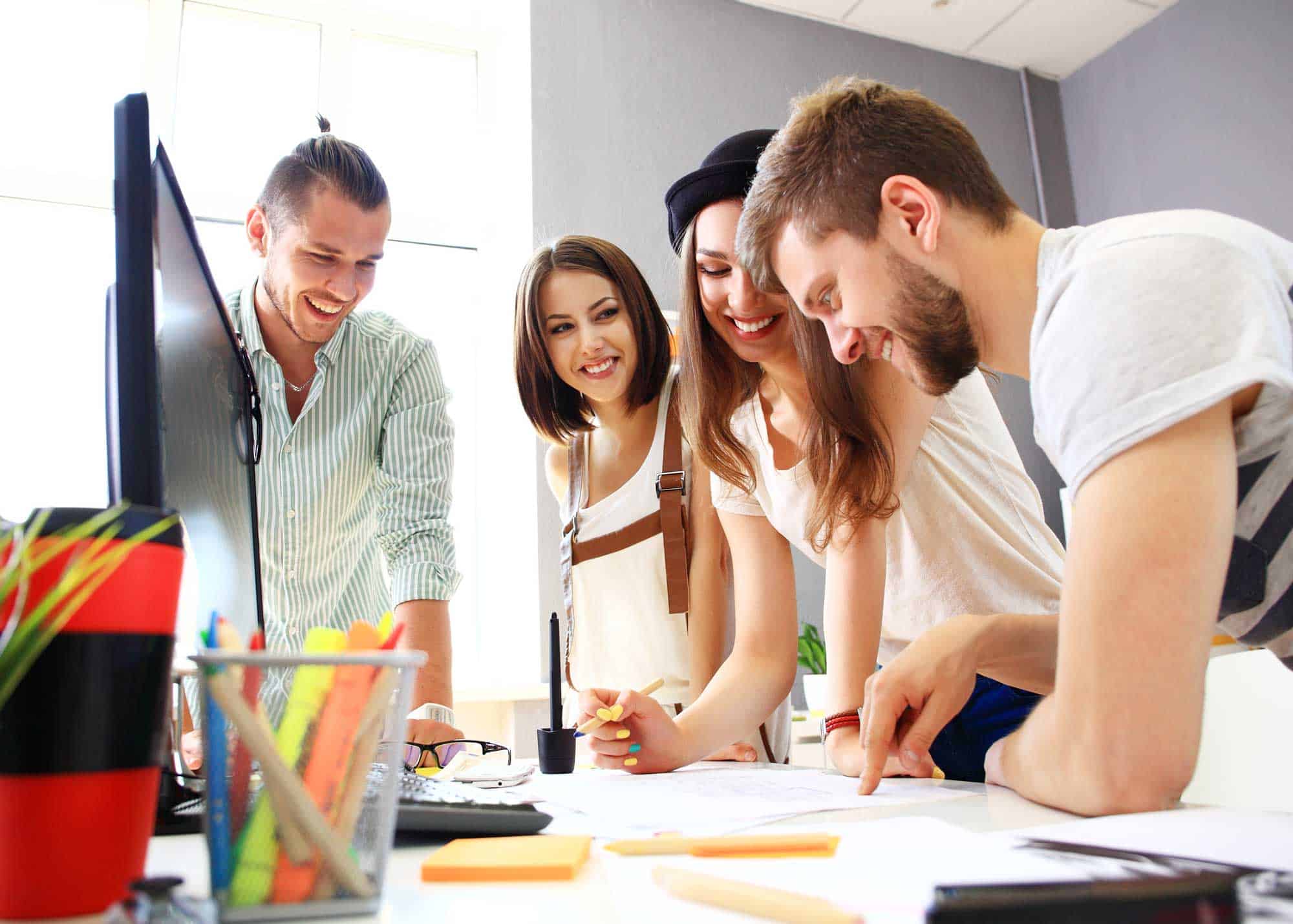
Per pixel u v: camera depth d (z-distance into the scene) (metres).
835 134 0.73
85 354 2.65
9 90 2.78
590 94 3.02
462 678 2.91
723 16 3.26
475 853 0.47
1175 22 3.30
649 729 1.03
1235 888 0.33
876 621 1.07
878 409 1.05
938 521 1.15
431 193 3.21
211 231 2.92
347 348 1.53
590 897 0.40
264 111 3.03
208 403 0.67
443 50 3.29
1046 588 1.16
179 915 0.32
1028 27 3.44
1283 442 0.59
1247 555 0.65
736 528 1.26
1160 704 0.55
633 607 1.55
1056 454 0.65
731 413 1.23
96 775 0.36
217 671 0.36
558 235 2.88
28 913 0.35
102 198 2.77
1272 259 0.60
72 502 2.54
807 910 0.34
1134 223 0.63
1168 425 0.56
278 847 0.36
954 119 0.73
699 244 1.18
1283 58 2.94
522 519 2.78
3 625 0.35
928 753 0.82
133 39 2.93
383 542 1.51
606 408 1.62
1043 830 0.50
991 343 0.73
